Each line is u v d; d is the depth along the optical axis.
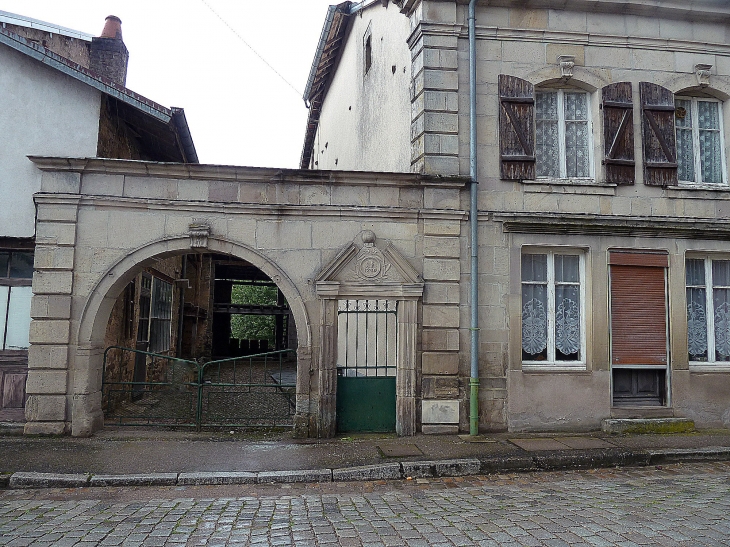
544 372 9.34
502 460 7.44
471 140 9.37
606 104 9.82
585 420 9.34
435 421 8.98
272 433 9.11
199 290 24.11
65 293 8.59
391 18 12.10
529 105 9.70
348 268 9.02
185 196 8.90
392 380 9.18
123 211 8.79
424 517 5.46
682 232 9.73
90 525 5.27
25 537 4.93
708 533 4.89
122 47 13.66
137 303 12.39
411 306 9.05
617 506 5.75
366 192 9.20
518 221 9.30
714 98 10.48
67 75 9.77
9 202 9.41
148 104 9.79
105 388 10.24
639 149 9.93
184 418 9.92
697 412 9.62
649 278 9.77
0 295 9.48
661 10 10.07
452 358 9.06
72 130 9.69
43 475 6.65
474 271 9.16
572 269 9.79
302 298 8.95
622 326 9.63
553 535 4.89
